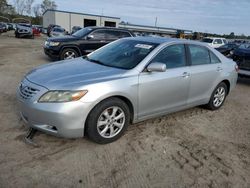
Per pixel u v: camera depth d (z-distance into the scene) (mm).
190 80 4629
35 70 4086
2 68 8938
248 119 5246
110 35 11094
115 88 3549
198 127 4613
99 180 2953
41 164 3154
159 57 4191
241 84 9039
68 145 3621
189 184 3002
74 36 10891
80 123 3357
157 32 62375
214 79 5215
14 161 3170
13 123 4172
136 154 3533
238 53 8867
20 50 15688
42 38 34938
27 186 2766
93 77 3586
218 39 21453
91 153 3473
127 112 3838
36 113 3314
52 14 56406
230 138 4270
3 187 2719
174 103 4520
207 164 3428
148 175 3104
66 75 3658
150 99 4055
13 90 6090
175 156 3561
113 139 3779
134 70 3867
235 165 3453
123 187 2871
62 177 2955
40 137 3771
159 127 4465
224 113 5504
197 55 4910
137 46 4449
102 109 3508
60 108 3221
